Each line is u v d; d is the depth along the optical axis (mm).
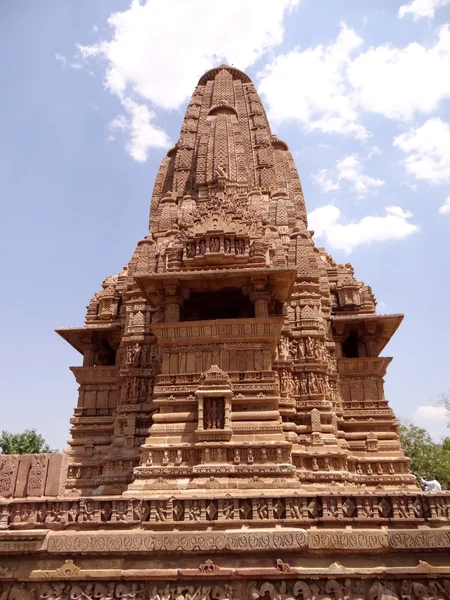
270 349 16094
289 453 14328
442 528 10242
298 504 10977
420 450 45312
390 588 9727
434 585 9680
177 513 11062
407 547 10023
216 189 24344
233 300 19359
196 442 14703
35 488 11453
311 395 19359
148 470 14281
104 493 17609
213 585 9883
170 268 17562
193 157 29078
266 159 28359
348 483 17516
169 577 9891
